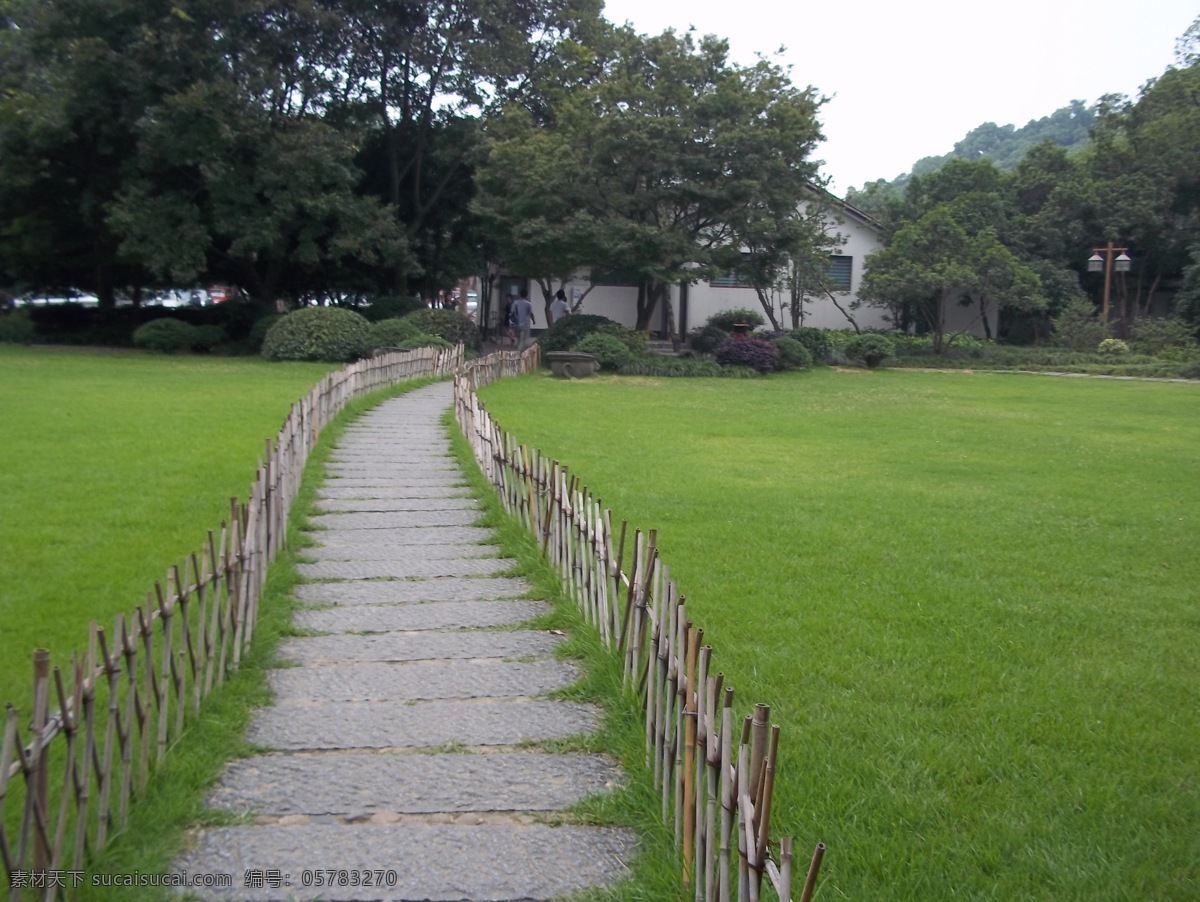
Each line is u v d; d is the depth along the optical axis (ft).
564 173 86.53
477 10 96.53
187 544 25.86
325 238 99.25
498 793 14.35
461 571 25.32
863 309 125.18
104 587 22.04
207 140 86.12
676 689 13.55
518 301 105.19
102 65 84.64
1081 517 33.24
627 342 91.76
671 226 90.53
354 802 14.06
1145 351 112.68
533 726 16.49
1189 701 17.87
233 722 16.19
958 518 32.50
